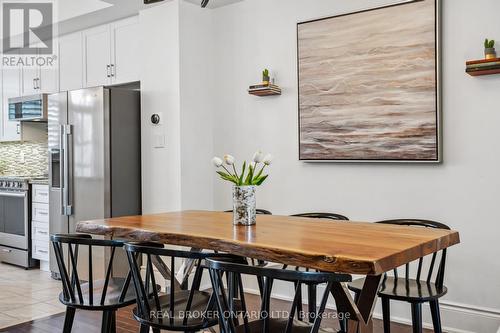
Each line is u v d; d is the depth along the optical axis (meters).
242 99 4.33
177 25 4.24
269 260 1.86
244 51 4.30
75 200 4.54
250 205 2.52
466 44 3.19
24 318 3.55
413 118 3.35
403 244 1.88
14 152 6.56
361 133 3.59
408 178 3.45
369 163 3.61
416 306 2.29
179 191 4.26
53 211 4.76
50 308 3.79
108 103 4.34
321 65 3.77
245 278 4.36
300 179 3.98
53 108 4.74
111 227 2.54
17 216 5.34
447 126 3.27
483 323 3.15
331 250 1.76
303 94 3.87
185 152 4.29
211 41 4.52
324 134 3.77
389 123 3.46
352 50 3.62
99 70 5.04
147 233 2.35
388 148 3.46
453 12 3.23
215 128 4.52
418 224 2.75
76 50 5.28
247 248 1.94
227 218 2.87
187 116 4.31
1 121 6.21
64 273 2.24
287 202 4.06
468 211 3.21
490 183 3.13
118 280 2.64
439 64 3.26
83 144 4.47
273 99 4.13
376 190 3.59
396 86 3.42
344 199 3.74
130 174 4.51
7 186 5.46
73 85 5.34
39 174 6.18
